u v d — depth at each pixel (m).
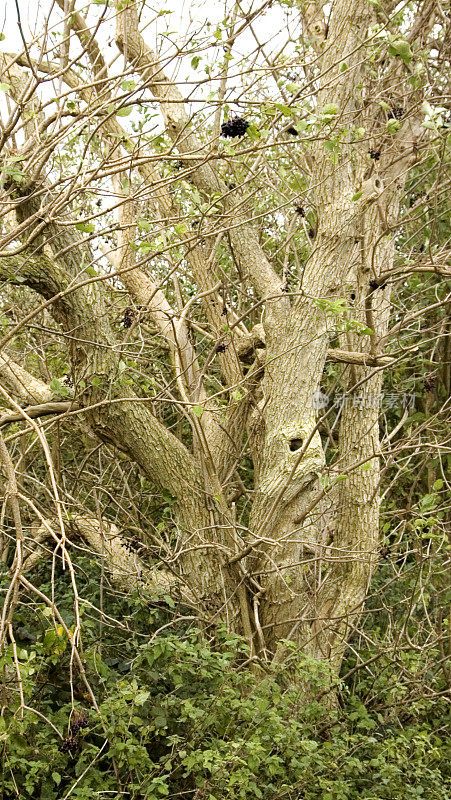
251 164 6.83
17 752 4.21
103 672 4.81
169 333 6.22
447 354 9.28
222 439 6.32
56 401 5.51
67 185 4.84
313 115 4.04
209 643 5.43
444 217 8.55
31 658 3.75
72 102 4.10
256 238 6.49
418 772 5.14
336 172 5.96
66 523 5.60
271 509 5.79
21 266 4.85
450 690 6.16
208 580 5.85
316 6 6.27
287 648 5.71
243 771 4.25
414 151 6.38
